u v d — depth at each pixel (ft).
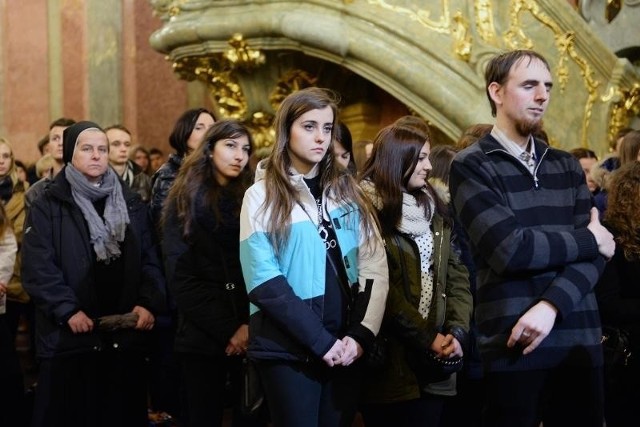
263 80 24.04
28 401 17.87
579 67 23.18
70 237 16.05
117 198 16.55
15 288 20.52
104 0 33.06
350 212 11.96
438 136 23.94
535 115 10.88
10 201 20.90
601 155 23.03
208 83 24.40
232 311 14.75
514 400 10.73
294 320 11.28
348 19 22.11
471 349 13.80
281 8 22.44
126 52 32.81
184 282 14.83
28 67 34.47
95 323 15.94
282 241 11.60
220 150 15.01
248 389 12.10
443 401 13.23
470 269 13.69
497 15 22.38
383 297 11.89
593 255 10.52
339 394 11.67
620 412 12.97
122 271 16.48
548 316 10.32
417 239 12.78
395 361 12.37
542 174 10.96
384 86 21.90
